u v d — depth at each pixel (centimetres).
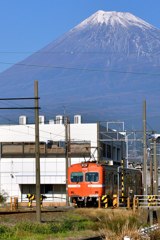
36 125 3741
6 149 9669
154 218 4247
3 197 7612
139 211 4472
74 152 9431
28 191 9512
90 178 5431
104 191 5425
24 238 2730
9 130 9719
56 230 3206
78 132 9512
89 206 5594
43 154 9488
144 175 5650
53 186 9431
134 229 2178
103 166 5478
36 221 3541
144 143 5731
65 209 4766
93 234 3167
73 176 5541
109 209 4616
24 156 9575
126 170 6184
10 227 3102
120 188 6000
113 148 10862
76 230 3353
